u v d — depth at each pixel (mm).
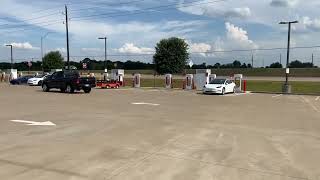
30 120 16125
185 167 8359
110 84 46594
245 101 27406
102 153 9672
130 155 9469
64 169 8070
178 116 17891
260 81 70812
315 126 14938
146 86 51969
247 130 13797
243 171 8062
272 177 7633
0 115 17859
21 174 7691
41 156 9289
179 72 113000
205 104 24531
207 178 7516
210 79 43094
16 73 66625
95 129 13719
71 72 36781
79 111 19703
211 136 12445
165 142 11281
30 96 30906
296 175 7805
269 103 25859
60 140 11484
